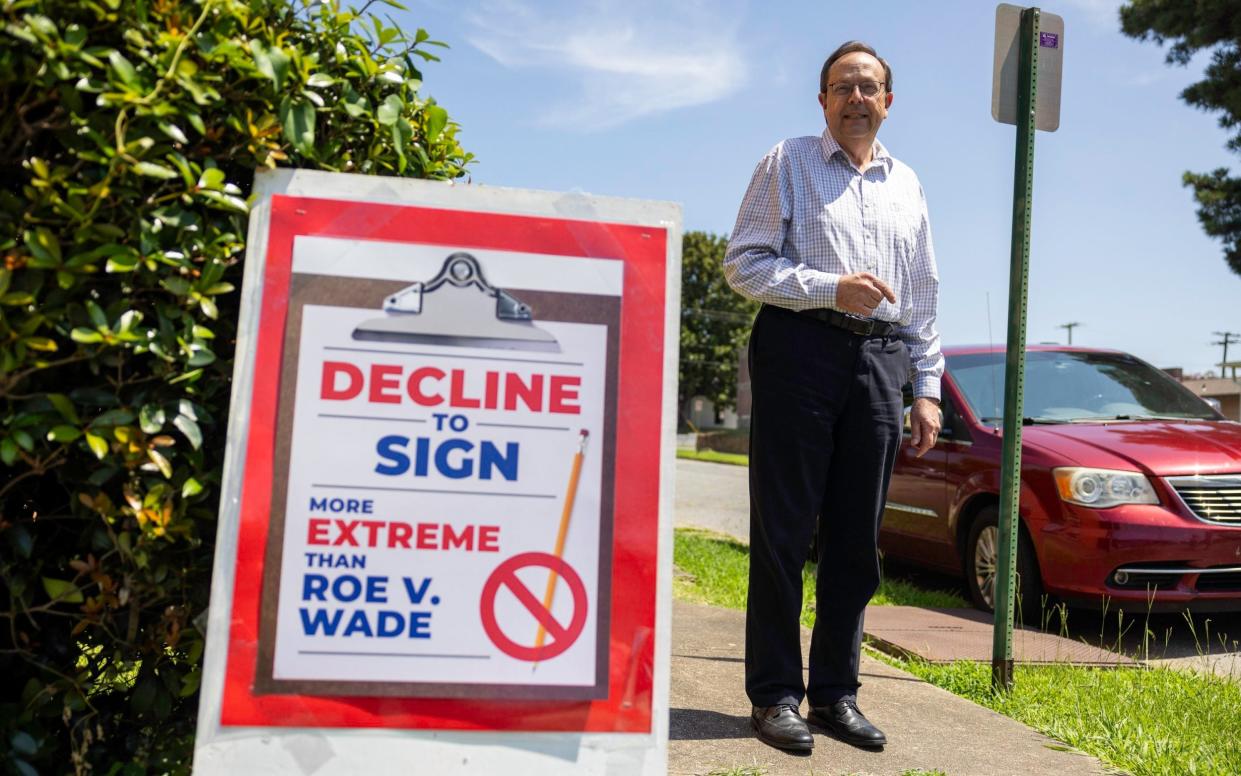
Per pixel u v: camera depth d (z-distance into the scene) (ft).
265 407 5.63
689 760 8.18
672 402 6.02
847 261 8.82
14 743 5.44
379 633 5.60
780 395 8.67
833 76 9.12
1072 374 19.74
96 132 5.07
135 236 5.33
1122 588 15.03
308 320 5.73
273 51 5.64
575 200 6.08
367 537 5.66
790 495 8.68
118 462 5.34
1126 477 15.30
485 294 5.92
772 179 9.10
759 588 8.81
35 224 5.16
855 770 8.15
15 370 5.18
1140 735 9.56
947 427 18.97
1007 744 9.04
